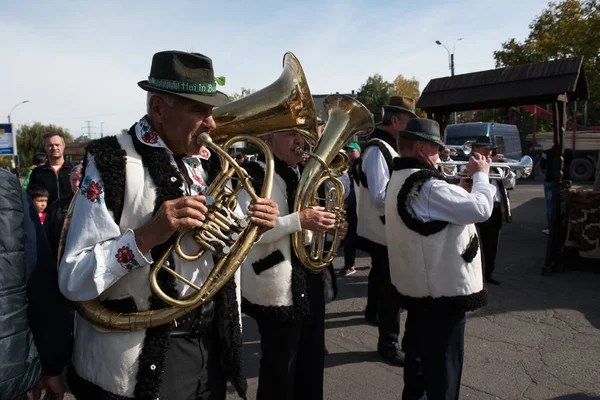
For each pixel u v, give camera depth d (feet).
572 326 12.28
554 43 49.32
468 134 47.91
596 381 9.52
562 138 16.22
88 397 4.48
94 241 4.24
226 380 5.43
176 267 4.62
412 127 7.54
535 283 16.03
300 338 7.28
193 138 4.73
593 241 16.51
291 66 6.73
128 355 4.34
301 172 7.77
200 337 5.00
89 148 4.47
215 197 4.58
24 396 4.06
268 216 4.81
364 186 10.79
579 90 16.87
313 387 7.30
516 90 15.96
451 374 6.93
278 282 6.75
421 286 6.98
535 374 9.87
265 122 6.54
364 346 11.58
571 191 17.02
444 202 6.70
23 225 4.19
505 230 25.89
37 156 19.24
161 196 4.46
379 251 10.71
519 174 11.97
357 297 15.34
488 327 12.40
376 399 9.20
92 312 4.35
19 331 3.95
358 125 7.60
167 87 4.39
